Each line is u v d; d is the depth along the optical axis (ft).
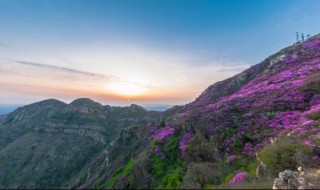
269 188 55.77
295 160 74.69
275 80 195.00
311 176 64.39
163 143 104.58
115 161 137.90
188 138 100.94
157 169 82.94
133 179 80.53
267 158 77.61
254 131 109.81
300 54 240.94
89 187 98.17
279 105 131.34
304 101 129.08
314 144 78.69
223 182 66.18
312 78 154.92
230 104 159.53
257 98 158.51
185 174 70.85
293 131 94.84
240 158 89.81
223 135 111.24
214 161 85.97
